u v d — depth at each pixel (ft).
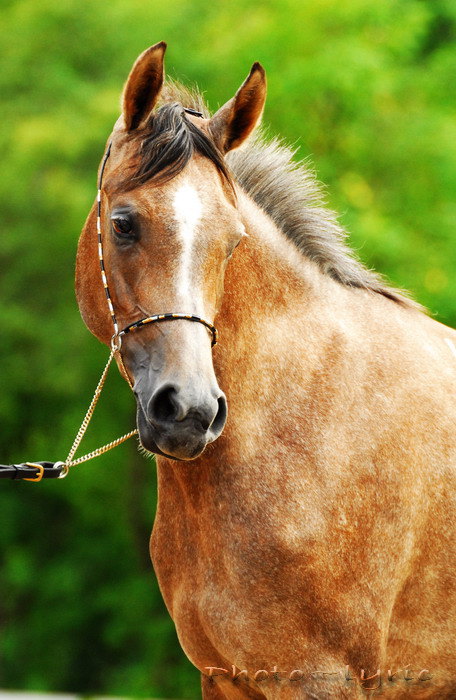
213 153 16.11
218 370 17.03
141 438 15.48
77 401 58.39
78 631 62.69
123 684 57.47
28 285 55.88
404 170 55.06
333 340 17.81
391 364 17.94
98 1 54.90
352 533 16.79
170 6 54.90
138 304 15.69
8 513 64.80
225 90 52.03
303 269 18.25
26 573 62.54
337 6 53.42
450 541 17.79
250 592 16.52
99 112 51.83
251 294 17.39
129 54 54.65
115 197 15.93
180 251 15.33
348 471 16.90
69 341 54.08
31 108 53.83
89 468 59.47
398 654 17.76
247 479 16.85
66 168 52.70
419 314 19.79
